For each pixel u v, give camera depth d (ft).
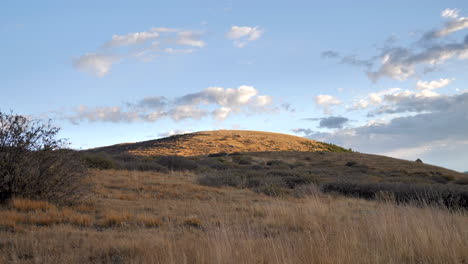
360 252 15.98
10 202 30.55
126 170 85.71
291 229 26.86
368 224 21.68
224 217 31.58
